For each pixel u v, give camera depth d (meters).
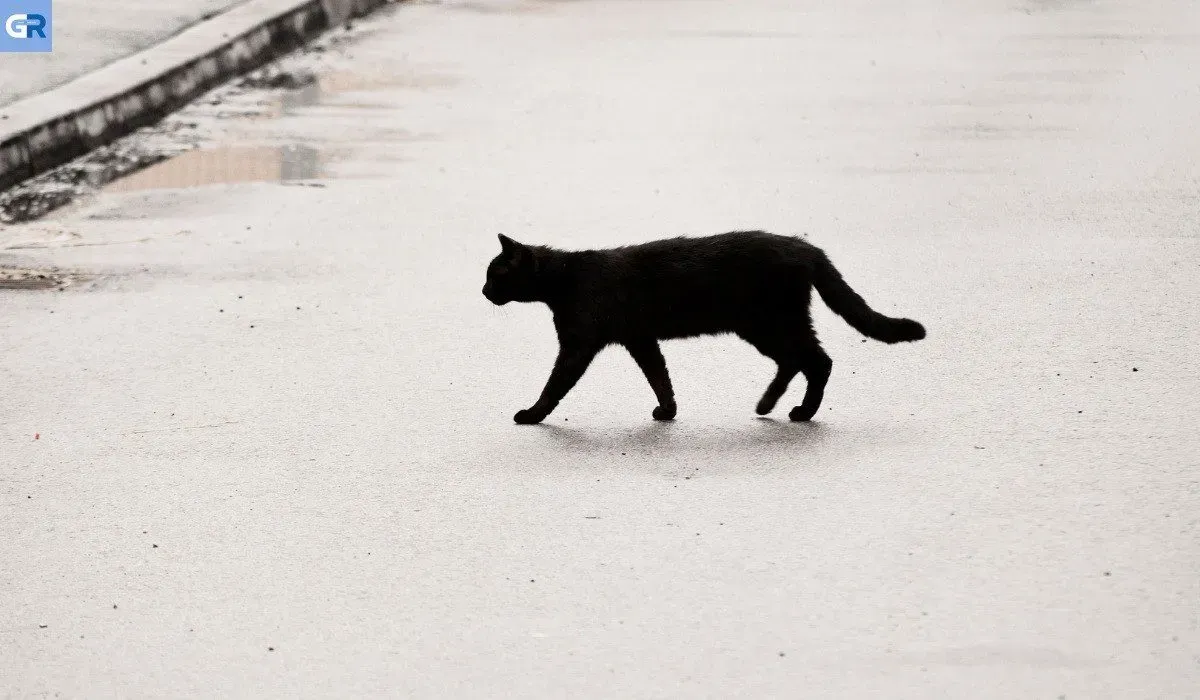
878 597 7.34
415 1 29.38
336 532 8.39
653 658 6.83
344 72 23.39
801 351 9.90
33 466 9.55
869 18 27.12
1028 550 7.80
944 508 8.38
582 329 9.94
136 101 20.17
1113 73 21.94
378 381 11.05
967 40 24.94
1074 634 6.88
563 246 14.49
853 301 9.84
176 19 25.36
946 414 9.94
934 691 6.45
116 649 7.11
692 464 9.26
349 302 12.99
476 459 9.47
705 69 22.95
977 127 18.94
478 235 14.99
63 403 10.74
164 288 13.53
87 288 13.59
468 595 7.54
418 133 19.44
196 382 11.11
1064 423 9.64
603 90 21.66
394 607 7.44
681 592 7.48
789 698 6.45
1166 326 11.50
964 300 12.41
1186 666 6.55
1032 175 16.53
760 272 9.82
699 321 9.93
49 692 6.74
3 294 13.45
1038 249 13.77
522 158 18.03
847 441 9.55
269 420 10.28
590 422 10.14
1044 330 11.55
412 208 16.03
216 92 22.19
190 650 7.07
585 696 6.53
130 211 16.28
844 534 8.09
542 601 7.44
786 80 22.08
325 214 15.88
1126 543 7.83
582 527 8.32
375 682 6.71
